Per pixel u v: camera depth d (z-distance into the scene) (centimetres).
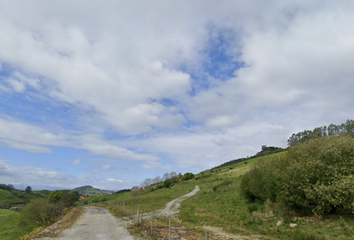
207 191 5141
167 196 6075
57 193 7919
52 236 1360
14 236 3691
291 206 1823
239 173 7238
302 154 1794
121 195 13475
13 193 15425
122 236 1415
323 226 1441
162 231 1638
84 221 2059
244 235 1596
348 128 9156
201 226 2000
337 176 1459
